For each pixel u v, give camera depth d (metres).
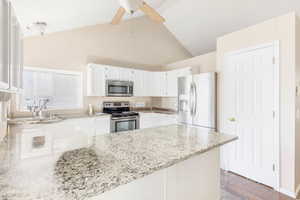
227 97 2.69
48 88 3.30
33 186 0.66
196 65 4.04
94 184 0.69
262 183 2.25
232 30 3.75
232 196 1.97
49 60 3.24
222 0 3.26
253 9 3.10
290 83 1.95
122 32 4.32
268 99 2.17
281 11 2.88
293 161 1.94
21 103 3.01
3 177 0.74
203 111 3.11
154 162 0.93
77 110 3.60
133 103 4.57
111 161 0.95
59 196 0.60
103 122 3.42
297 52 1.98
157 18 2.28
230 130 2.65
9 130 2.19
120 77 3.91
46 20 2.43
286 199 1.90
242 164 2.49
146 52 4.78
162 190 1.15
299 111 2.08
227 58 2.69
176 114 3.81
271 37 2.12
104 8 2.79
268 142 2.17
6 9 0.98
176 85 4.07
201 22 4.01
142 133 1.69
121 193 0.96
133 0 1.43
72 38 3.52
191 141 1.38
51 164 0.90
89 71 3.52
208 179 1.52
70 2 2.10
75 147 1.22
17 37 1.30
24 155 1.05
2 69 0.92
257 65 2.29
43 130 2.56
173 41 5.30
